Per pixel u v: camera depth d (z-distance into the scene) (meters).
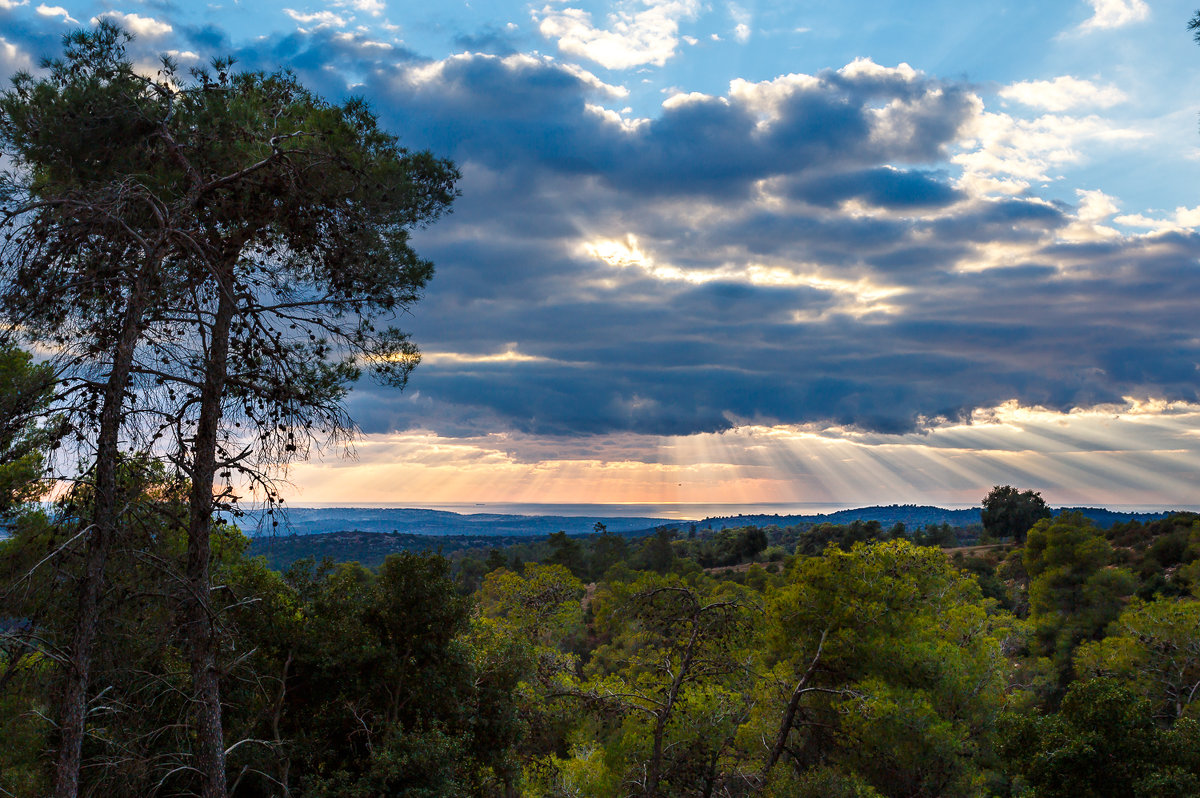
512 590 45.12
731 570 113.38
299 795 17.14
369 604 20.27
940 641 29.55
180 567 10.23
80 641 8.42
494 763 22.05
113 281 9.13
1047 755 20.81
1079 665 41.31
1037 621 57.50
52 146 10.22
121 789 10.06
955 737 23.50
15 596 8.22
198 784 14.45
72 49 10.56
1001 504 116.38
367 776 16.77
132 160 10.52
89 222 8.62
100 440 8.66
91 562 8.54
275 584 19.36
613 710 23.17
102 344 9.14
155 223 10.24
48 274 8.52
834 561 28.64
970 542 152.88
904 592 28.34
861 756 24.53
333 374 12.07
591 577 120.75
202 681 10.38
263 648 18.08
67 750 8.19
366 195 11.67
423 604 20.02
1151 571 64.12
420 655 20.22
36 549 9.56
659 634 23.62
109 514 8.69
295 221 11.00
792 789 21.94
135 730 10.23
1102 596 57.41
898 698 24.02
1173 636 37.09
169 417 9.75
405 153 13.09
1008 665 34.75
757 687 26.11
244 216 10.75
